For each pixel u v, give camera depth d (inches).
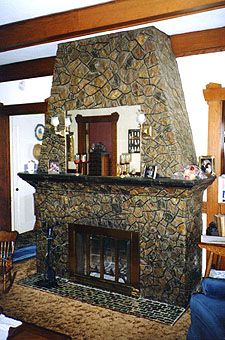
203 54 165.2
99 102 158.7
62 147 168.9
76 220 163.9
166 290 144.6
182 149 147.1
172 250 142.2
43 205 174.1
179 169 140.6
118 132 155.0
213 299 109.6
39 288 160.2
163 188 138.0
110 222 154.6
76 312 137.9
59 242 170.2
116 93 154.3
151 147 147.1
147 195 145.2
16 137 252.1
